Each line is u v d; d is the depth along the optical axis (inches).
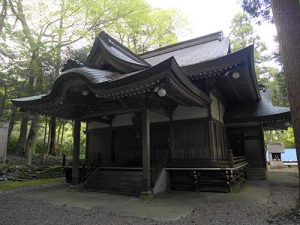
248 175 503.8
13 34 591.8
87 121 470.0
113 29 840.9
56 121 764.6
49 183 442.0
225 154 454.3
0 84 583.8
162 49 638.5
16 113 602.9
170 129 391.9
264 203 262.5
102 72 331.9
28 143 616.1
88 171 389.4
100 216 213.0
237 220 197.6
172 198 296.7
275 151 777.6
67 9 708.0
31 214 220.5
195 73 355.3
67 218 206.4
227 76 378.3
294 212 201.5
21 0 684.7
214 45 530.9
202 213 222.5
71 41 751.7
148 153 306.7
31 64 614.2
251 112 478.0
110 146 461.7
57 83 325.1
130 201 279.6
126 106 330.6
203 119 370.0
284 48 219.0
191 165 344.2
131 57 444.8
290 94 212.4
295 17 217.2
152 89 275.3
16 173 478.0
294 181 451.8
